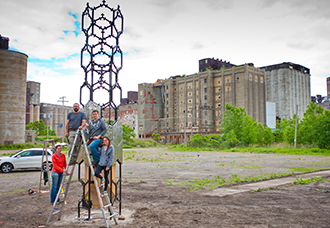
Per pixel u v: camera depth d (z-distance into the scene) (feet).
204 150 171.12
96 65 25.08
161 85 370.32
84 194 22.27
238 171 57.88
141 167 68.44
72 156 22.26
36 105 479.41
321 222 20.72
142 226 19.92
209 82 310.04
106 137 21.11
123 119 382.63
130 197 31.09
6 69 201.26
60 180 27.66
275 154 125.18
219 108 306.35
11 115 202.08
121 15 25.99
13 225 20.70
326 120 139.33
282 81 328.29
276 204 27.02
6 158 60.34
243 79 286.46
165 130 354.95
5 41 214.48
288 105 323.57
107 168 20.98
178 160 92.38
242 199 29.50
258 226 19.79
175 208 25.50
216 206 26.25
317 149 131.23
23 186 40.57
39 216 23.27
